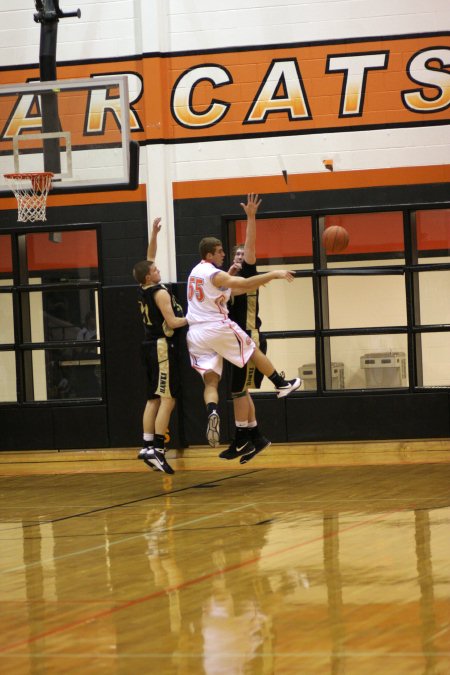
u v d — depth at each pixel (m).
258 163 14.01
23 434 14.59
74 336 14.81
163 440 11.92
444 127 13.61
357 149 13.80
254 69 13.98
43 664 5.05
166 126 14.16
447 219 13.81
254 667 4.82
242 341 10.99
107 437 14.35
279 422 13.96
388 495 10.26
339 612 5.73
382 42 13.71
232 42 14.01
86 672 4.88
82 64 14.34
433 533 7.98
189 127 14.12
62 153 13.29
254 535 8.33
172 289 14.09
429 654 4.86
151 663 4.98
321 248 14.05
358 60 13.77
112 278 14.38
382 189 13.77
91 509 10.34
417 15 13.63
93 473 13.68
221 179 14.07
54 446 14.49
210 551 7.75
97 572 7.20
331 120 13.84
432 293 14.12
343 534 8.13
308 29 13.85
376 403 13.77
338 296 14.48
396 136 13.73
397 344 14.20
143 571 7.15
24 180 13.27
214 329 10.97
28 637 5.56
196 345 11.11
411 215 13.80
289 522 8.88
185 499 10.74
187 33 14.09
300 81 13.90
